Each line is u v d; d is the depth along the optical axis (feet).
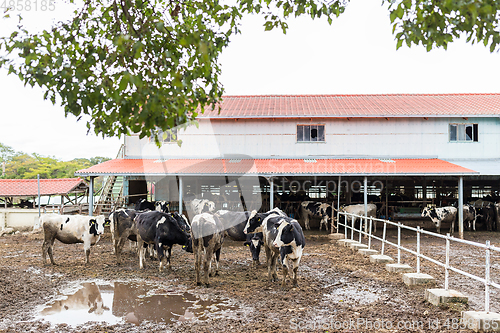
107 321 20.17
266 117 63.41
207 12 17.46
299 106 70.33
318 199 74.59
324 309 21.71
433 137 64.39
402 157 64.23
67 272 31.76
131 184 73.51
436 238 54.80
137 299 24.08
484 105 68.03
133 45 12.14
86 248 35.22
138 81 10.76
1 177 162.09
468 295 23.77
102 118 13.57
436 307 21.31
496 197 69.36
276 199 71.10
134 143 63.62
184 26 15.74
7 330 18.86
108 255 40.11
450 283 27.07
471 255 40.19
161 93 11.79
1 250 43.57
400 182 77.92
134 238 36.32
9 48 12.10
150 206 52.49
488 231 62.69
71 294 25.26
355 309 21.47
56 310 22.00
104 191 72.38
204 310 21.85
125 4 13.55
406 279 26.53
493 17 12.77
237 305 22.71
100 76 12.46
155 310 21.90
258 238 33.17
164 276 30.35
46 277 30.01
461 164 59.93
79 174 52.49
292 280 28.04
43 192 74.38
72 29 14.76
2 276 30.25
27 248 45.09
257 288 26.55
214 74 15.51
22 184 75.87
